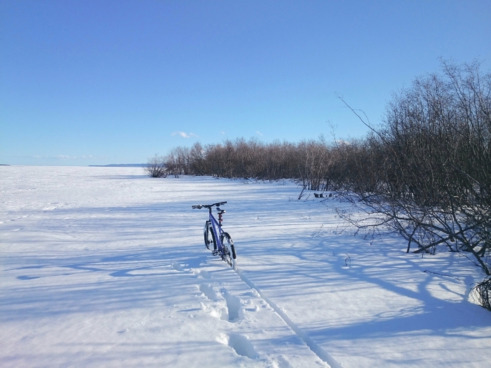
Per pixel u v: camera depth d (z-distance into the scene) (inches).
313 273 215.9
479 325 143.3
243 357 121.6
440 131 243.1
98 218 502.3
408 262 234.7
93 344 132.9
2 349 130.0
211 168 2043.6
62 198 813.2
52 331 144.7
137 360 121.0
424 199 257.6
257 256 260.8
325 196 769.6
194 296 183.3
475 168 222.2
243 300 173.6
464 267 220.2
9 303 177.0
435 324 144.3
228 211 556.4
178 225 431.2
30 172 2479.1
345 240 309.3
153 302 175.8
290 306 164.9
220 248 250.7
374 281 198.2
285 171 1480.1
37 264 254.5
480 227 219.9
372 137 335.6
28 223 458.0
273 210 558.6
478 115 228.4
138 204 685.9
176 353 125.4
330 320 149.3
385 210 292.2
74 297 184.9
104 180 1654.8
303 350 125.3
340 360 118.3
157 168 2055.9
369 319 149.8
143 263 253.3
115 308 168.9
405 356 121.0
